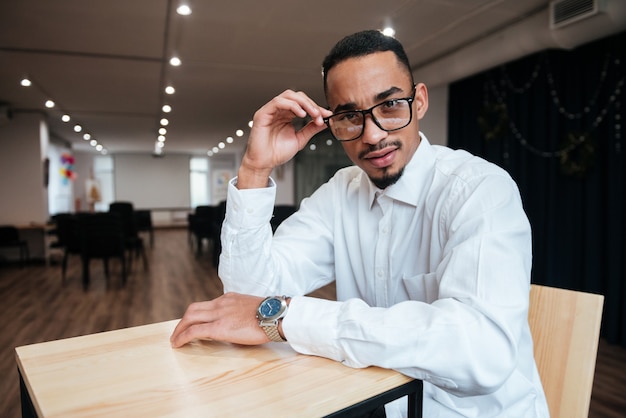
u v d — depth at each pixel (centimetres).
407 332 63
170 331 83
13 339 333
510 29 367
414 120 87
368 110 82
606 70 332
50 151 1031
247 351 73
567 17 304
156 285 535
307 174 1005
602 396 235
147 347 75
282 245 111
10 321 381
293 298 77
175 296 475
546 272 386
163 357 71
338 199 118
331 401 56
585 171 348
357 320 66
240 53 438
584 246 355
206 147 1364
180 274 612
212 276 596
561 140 377
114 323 374
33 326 365
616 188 324
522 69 416
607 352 307
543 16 333
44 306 432
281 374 64
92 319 387
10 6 322
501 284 68
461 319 64
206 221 788
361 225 110
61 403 55
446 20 358
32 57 443
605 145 337
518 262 71
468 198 82
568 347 99
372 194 106
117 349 74
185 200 1599
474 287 68
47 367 66
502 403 81
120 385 60
